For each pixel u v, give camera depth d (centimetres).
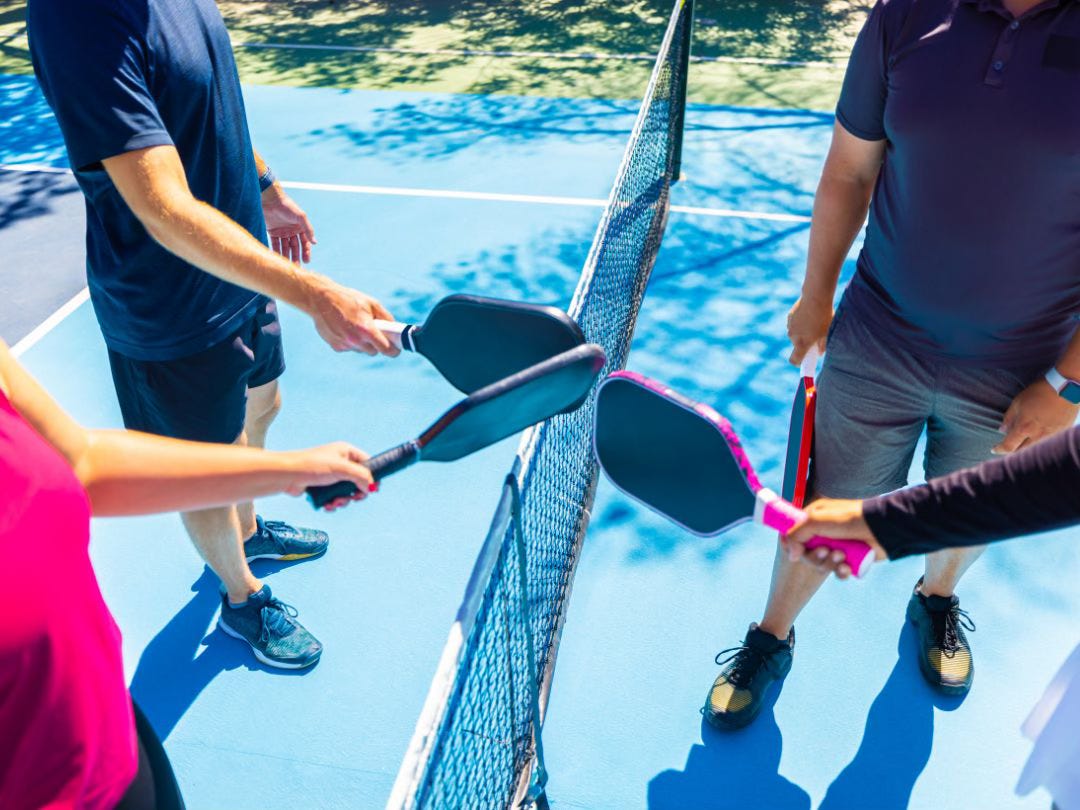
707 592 317
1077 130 186
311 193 614
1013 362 221
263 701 285
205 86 228
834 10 983
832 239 247
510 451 380
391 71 850
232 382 263
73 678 123
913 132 203
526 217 571
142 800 149
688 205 579
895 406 238
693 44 893
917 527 146
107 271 237
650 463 165
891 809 253
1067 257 205
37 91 831
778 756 267
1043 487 135
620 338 403
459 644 157
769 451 380
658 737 272
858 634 302
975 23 191
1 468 112
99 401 424
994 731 272
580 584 320
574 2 1034
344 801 258
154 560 335
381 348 197
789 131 686
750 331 455
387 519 349
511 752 233
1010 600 312
